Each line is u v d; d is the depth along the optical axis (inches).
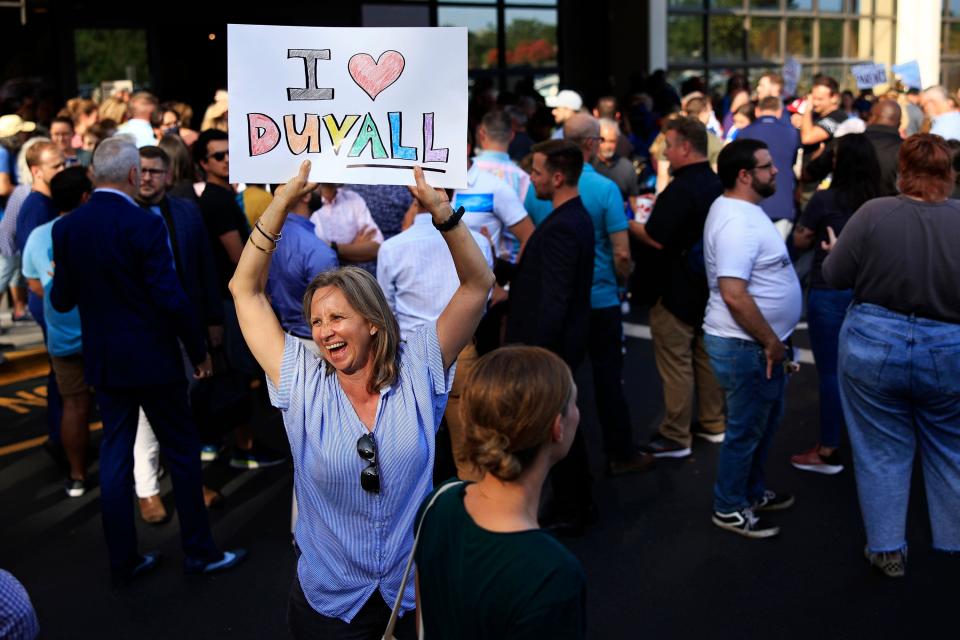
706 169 213.3
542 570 76.0
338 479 102.3
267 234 107.1
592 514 192.2
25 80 428.5
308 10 524.4
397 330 105.0
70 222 162.4
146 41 495.8
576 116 225.0
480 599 77.3
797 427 243.1
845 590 166.9
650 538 187.3
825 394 211.9
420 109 103.8
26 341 331.9
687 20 647.8
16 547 191.8
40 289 212.1
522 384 79.7
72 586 175.9
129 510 173.5
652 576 173.5
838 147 199.0
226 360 187.6
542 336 178.9
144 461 198.2
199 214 191.8
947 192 152.3
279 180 106.5
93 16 479.5
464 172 103.7
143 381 163.9
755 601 164.2
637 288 223.6
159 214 167.6
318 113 105.2
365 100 104.4
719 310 176.2
